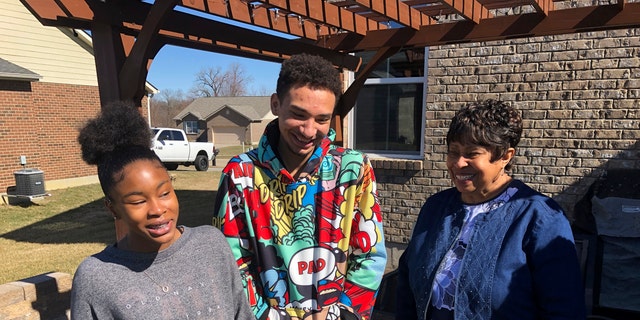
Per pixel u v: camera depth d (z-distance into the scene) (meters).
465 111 1.37
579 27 2.99
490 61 4.21
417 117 4.79
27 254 5.79
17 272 4.98
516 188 1.38
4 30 10.52
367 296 1.38
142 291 1.15
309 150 1.34
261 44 3.58
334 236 1.36
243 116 49.19
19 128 10.71
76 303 1.12
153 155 1.22
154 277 1.19
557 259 1.19
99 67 2.26
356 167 1.40
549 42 3.96
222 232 1.38
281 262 1.36
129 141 1.21
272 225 1.36
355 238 1.41
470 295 1.28
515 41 4.08
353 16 3.50
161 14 2.05
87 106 12.52
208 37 3.02
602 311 2.68
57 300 2.77
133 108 1.29
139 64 2.13
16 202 9.74
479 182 1.36
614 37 3.71
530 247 1.24
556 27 3.07
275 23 3.33
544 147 4.06
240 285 1.35
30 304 2.62
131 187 1.14
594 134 3.86
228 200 1.38
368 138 5.09
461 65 4.34
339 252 1.37
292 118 1.25
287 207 1.37
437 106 4.49
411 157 4.80
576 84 3.89
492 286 1.24
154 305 1.15
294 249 1.36
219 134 50.53
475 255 1.30
